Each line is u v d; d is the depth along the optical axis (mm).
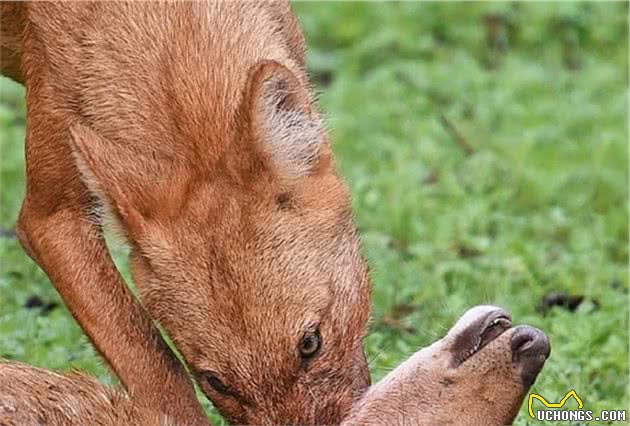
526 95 20812
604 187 18656
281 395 12305
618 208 18156
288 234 12383
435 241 16938
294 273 12344
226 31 12883
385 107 20203
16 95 20781
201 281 12211
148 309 12398
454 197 18047
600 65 21609
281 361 12258
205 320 12219
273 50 12984
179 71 12664
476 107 20312
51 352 14125
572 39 22359
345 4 22797
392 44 22141
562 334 14508
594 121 20031
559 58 22047
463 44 22344
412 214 17469
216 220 12266
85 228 13070
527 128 19891
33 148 13094
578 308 15195
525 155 19141
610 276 16234
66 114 12906
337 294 12531
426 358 11422
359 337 12680
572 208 18375
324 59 21938
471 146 19547
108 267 13070
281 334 12258
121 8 12906
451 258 16609
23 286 15438
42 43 13078
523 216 18172
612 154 19141
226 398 12383
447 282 16000
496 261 16344
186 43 12758
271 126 12336
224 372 12258
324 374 12445
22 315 14609
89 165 12281
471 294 15602
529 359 11297
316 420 12383
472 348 11359
